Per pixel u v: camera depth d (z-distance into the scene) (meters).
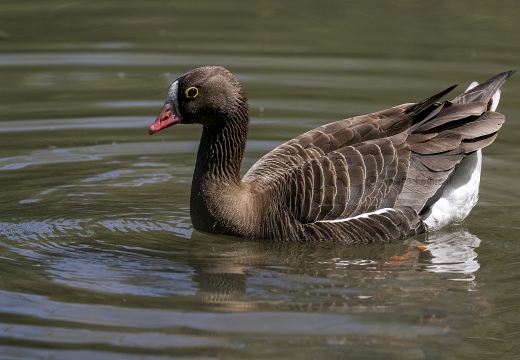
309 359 9.67
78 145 17.39
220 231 13.48
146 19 24.94
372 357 9.77
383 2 26.62
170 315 10.71
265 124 18.22
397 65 21.42
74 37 23.25
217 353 9.77
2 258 12.45
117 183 15.79
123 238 13.43
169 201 15.11
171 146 17.69
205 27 24.28
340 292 11.51
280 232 13.35
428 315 10.83
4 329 10.23
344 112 18.67
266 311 10.88
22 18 24.69
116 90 20.12
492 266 12.48
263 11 25.91
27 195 14.99
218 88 13.39
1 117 18.55
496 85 14.83
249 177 14.02
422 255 12.98
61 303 10.98
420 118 14.23
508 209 14.73
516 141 17.72
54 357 9.62
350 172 13.39
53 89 20.12
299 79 20.55
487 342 10.21
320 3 26.67
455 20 24.83
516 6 26.05
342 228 13.26
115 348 9.83
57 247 12.96
